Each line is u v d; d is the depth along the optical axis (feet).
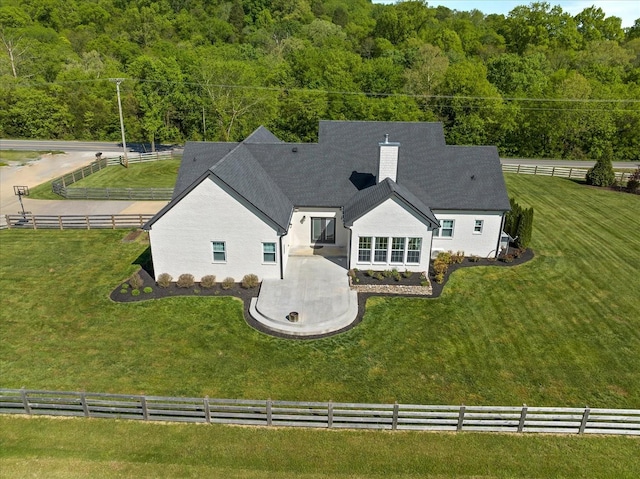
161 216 81.66
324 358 66.95
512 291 85.81
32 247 103.30
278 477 47.78
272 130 217.36
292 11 420.36
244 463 49.26
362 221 85.76
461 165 101.60
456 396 59.88
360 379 62.75
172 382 61.52
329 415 53.26
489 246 98.17
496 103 208.13
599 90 208.33
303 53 255.29
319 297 80.53
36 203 136.05
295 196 96.17
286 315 75.05
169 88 193.16
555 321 76.54
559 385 61.98
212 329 73.15
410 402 58.85
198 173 98.02
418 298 82.94
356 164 101.65
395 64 260.01
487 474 48.52
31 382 60.90
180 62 245.65
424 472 48.62
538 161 205.57
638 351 69.10
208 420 54.34
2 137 231.30
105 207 132.98
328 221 97.55
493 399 59.36
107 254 99.76
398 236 86.74
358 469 48.85
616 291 86.43
